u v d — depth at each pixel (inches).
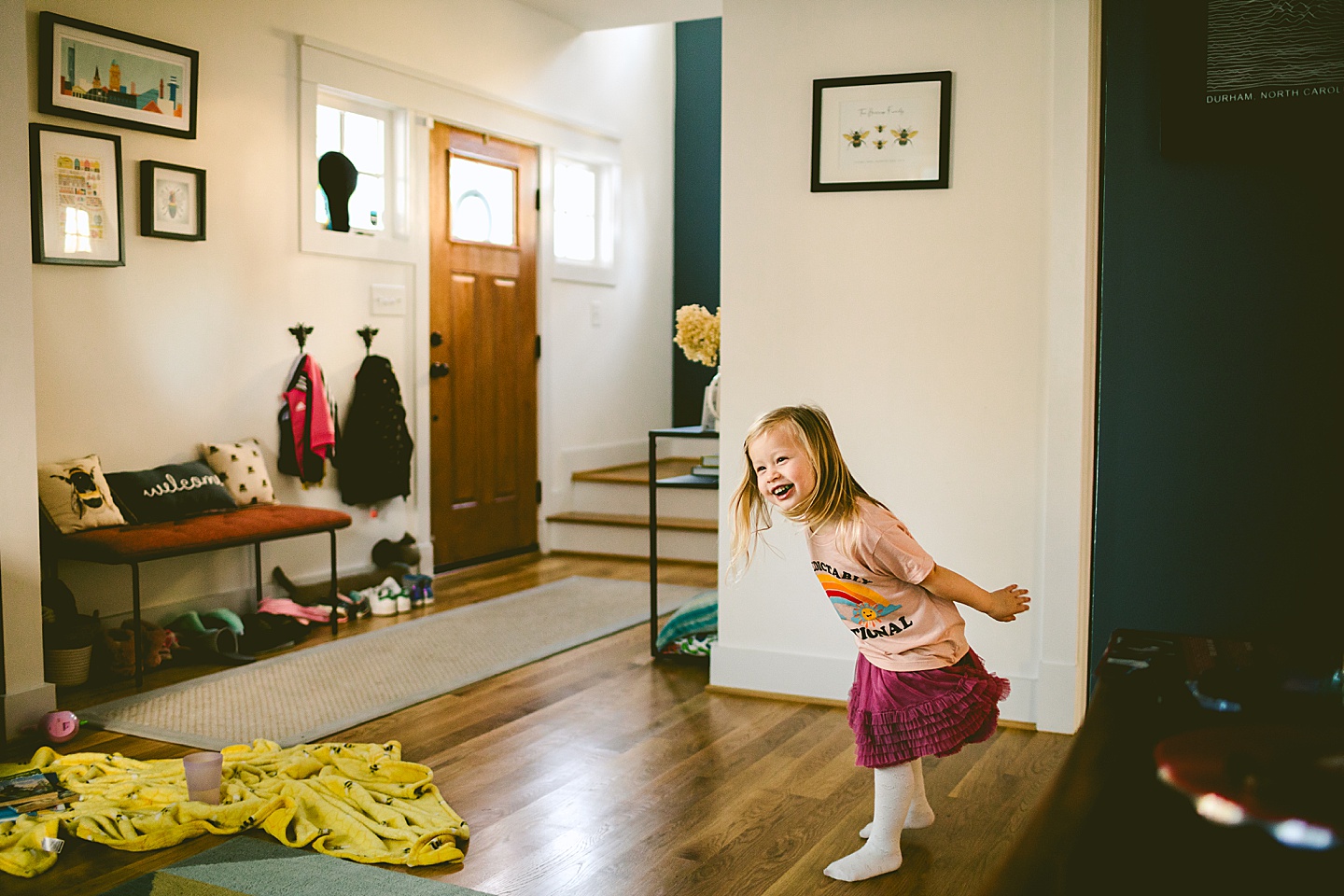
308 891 81.3
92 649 137.9
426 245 201.6
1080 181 114.0
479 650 154.4
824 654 130.3
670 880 83.7
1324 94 73.0
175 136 154.8
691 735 118.2
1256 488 77.7
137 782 101.6
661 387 281.4
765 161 129.5
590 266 250.1
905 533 81.6
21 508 117.5
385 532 196.1
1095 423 114.9
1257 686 43.2
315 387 174.4
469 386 216.1
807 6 126.0
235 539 145.0
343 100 187.0
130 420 151.6
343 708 127.2
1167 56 76.2
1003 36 117.7
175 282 157.2
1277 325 76.7
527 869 85.6
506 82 218.2
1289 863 28.7
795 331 129.3
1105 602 82.2
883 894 81.3
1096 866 28.9
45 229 138.6
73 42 140.7
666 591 195.3
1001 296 119.6
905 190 122.8
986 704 81.9
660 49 272.8
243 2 164.4
